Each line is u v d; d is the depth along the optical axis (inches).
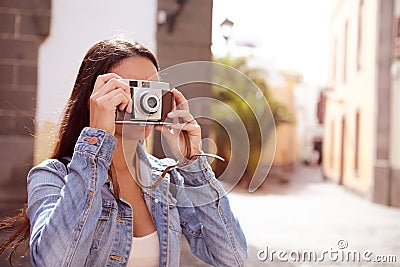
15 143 333.7
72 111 61.3
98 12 343.9
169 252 60.8
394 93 470.0
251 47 737.0
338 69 756.0
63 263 51.3
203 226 63.8
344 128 698.2
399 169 458.9
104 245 57.2
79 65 61.7
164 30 341.7
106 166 54.5
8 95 339.3
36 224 54.1
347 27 703.1
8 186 328.5
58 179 57.8
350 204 477.4
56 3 343.3
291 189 631.2
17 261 144.4
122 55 57.6
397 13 468.8
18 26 341.4
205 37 340.8
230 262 63.6
